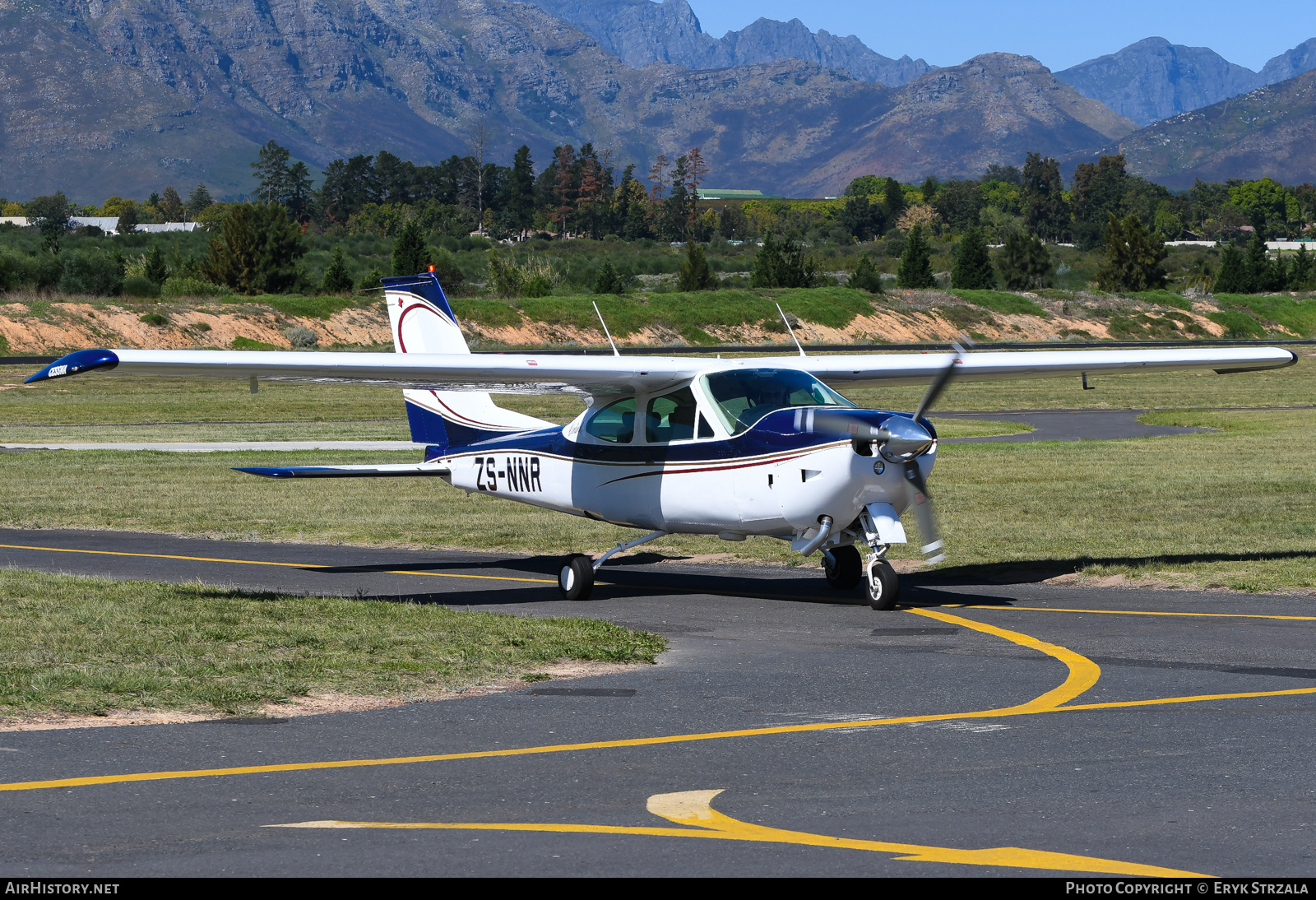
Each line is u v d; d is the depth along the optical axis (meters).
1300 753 15.72
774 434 28.19
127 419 90.62
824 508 27.62
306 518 45.69
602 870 11.76
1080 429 82.19
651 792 14.28
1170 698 18.98
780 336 189.62
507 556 38.22
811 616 27.64
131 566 35.78
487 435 36.22
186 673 20.61
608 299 188.62
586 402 33.22
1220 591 29.69
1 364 126.69
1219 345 187.38
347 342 164.62
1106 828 12.85
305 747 16.41
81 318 145.00
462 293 199.12
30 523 44.69
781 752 16.05
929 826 12.97
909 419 26.75
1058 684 20.17
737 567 35.94
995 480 52.75
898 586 27.86
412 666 21.36
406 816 13.43
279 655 22.22
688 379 30.42
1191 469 56.16
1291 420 85.56
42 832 12.91
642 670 21.56
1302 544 36.25
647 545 39.66
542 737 16.94
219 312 159.25
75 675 20.12
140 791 14.34
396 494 53.03
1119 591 30.14
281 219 187.88
